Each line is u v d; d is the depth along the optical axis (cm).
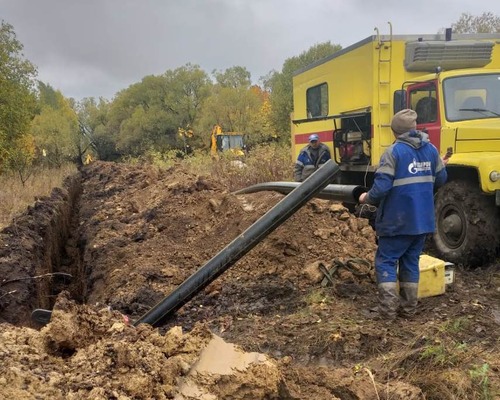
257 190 695
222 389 241
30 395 202
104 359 234
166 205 754
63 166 2347
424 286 477
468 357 339
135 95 5400
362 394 281
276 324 424
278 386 256
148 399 219
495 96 682
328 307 447
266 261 544
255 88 5138
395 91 760
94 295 581
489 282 544
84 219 970
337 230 585
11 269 536
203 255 606
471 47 743
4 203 1068
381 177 428
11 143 2036
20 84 2130
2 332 256
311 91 1005
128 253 623
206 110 4034
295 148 1091
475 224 598
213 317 460
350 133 857
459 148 639
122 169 1390
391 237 437
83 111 6312
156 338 262
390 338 387
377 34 758
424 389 306
